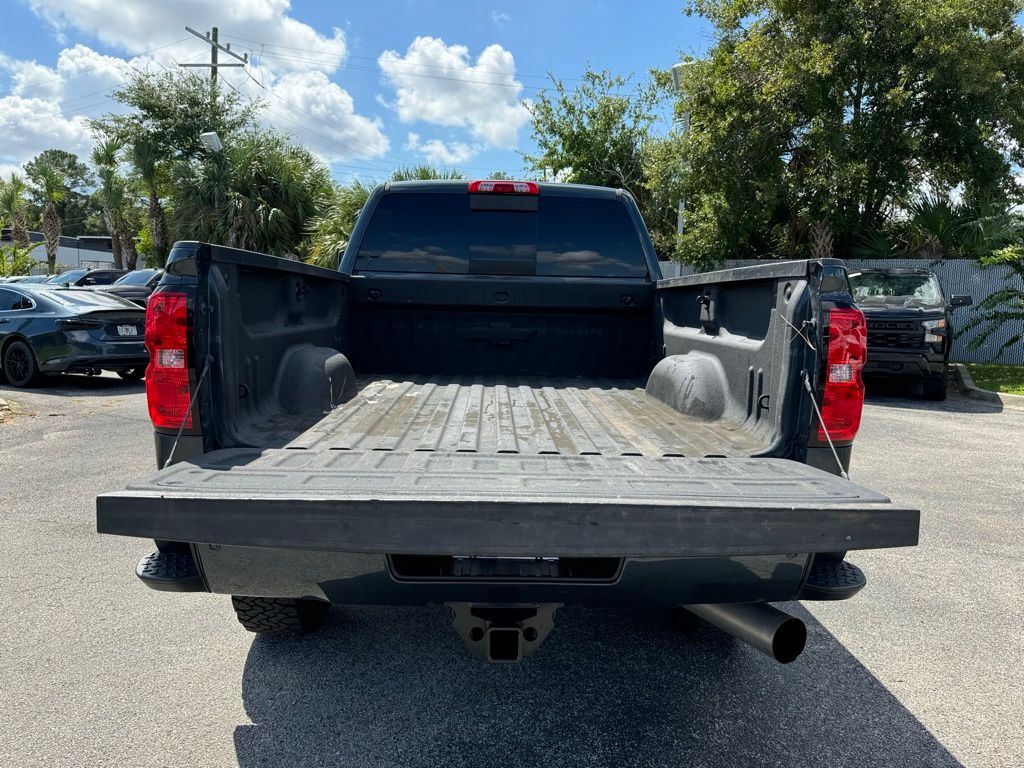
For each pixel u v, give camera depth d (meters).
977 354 15.92
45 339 10.73
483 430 3.04
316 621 3.53
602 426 3.15
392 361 4.57
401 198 4.51
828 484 2.30
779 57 15.59
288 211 24.39
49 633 3.48
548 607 2.40
